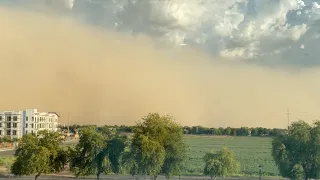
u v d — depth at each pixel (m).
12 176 90.00
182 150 79.69
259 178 92.56
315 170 78.69
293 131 80.56
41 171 75.50
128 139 79.88
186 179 87.44
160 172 79.38
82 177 88.81
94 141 78.75
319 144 78.06
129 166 76.94
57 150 78.38
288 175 80.00
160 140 77.06
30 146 75.25
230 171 80.38
